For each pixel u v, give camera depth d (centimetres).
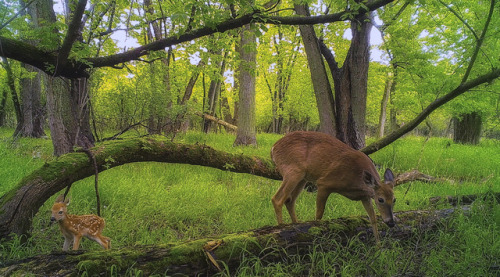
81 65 489
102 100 959
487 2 684
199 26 487
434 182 787
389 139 696
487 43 680
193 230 484
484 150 1494
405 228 427
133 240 438
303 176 448
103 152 496
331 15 482
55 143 821
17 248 362
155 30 1066
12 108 2139
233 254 323
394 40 852
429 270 341
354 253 366
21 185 413
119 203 539
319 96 861
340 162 424
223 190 650
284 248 346
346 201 615
